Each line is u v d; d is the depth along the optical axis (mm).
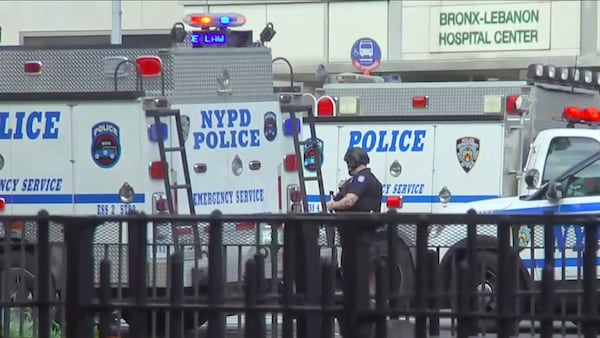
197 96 20328
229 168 20406
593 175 20781
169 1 44062
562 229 13461
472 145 25438
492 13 41500
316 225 12727
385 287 12055
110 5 44375
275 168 21281
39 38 44750
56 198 19406
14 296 14242
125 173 19141
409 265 12336
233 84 20875
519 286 12383
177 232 14203
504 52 41438
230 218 12688
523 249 13547
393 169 25844
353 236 12047
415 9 42250
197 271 14109
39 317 13367
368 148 25984
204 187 19969
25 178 19531
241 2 43844
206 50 20531
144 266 12844
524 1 41156
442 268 12359
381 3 42594
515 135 25656
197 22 21828
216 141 20219
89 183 19266
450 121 25531
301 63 43406
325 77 30578
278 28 43594
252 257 13148
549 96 26609
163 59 20172
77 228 12727
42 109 19469
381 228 12180
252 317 12828
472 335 12180
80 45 20469
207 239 14031
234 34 21781
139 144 19078
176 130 19547
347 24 43000
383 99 26891
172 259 13109
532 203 20891
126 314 13508
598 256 12734
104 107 19203
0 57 20641
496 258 12680
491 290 13289
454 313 12180
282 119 21547
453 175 25531
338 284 12898
